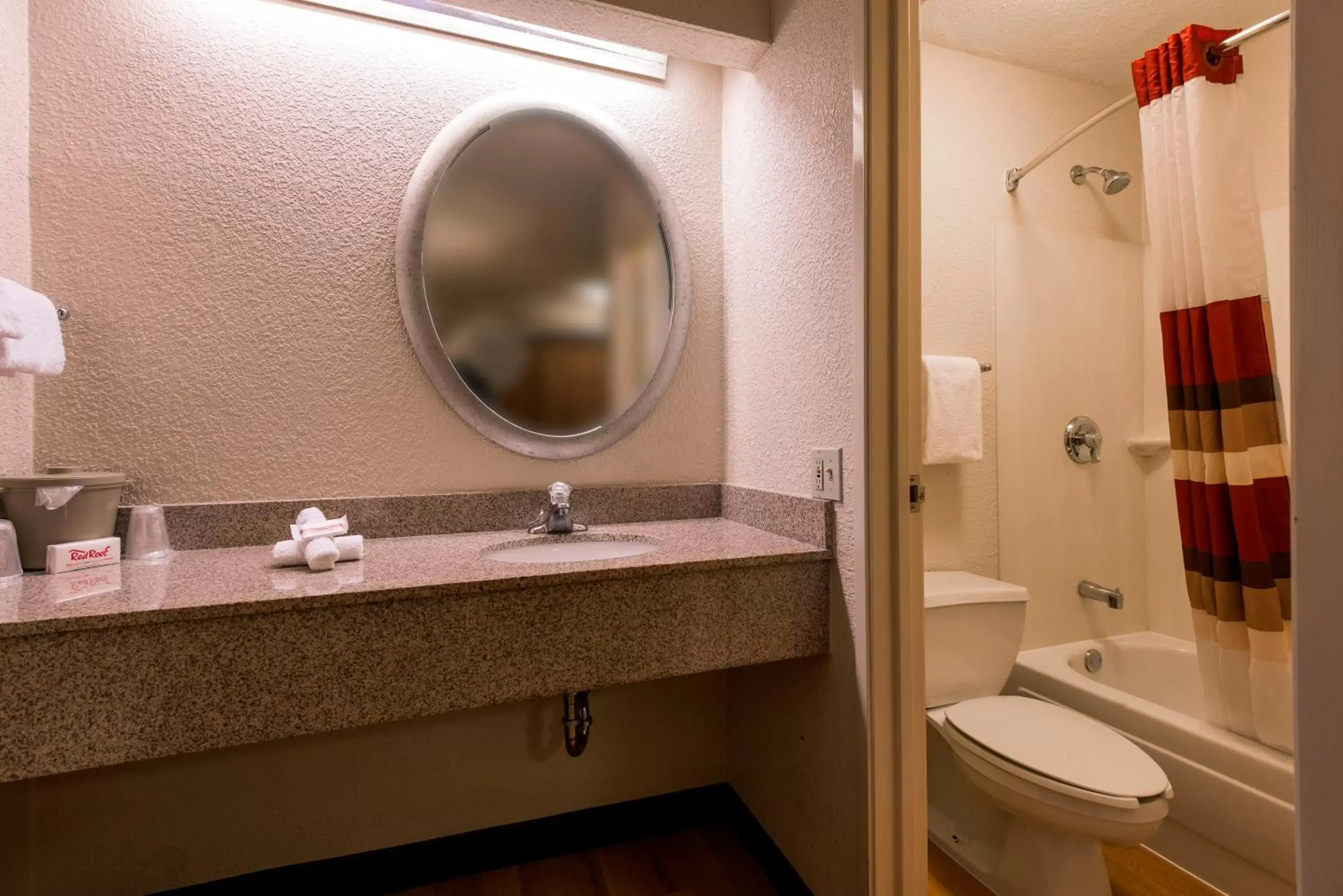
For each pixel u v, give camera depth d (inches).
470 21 56.4
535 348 59.2
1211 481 60.6
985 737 51.9
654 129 63.7
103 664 30.6
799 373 50.6
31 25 45.8
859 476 42.1
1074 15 67.3
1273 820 49.8
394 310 55.1
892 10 41.3
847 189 43.7
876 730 41.5
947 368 66.1
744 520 59.3
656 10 50.8
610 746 60.5
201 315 49.7
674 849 58.7
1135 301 82.4
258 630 33.2
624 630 40.5
